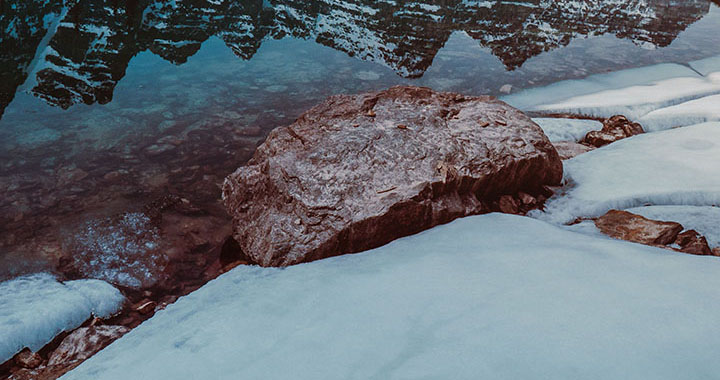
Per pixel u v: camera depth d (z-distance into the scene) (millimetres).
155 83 6125
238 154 4770
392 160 3248
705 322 1574
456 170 3244
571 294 1839
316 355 1754
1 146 4707
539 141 3555
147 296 3174
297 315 2076
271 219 3162
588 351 1502
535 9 8820
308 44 7480
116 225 3764
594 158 4012
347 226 2936
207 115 5449
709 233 2998
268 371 1717
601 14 8922
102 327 2836
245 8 7664
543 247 2332
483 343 1619
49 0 5965
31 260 3385
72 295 3049
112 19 6332
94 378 1938
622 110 5496
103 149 4766
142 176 4391
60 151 4699
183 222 3840
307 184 3131
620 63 7094
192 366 1836
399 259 2514
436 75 6590
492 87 6285
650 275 1919
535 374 1438
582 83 6383
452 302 1922
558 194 3598
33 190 4125
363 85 6273
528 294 1877
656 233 2943
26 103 5484
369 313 1966
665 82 6293
